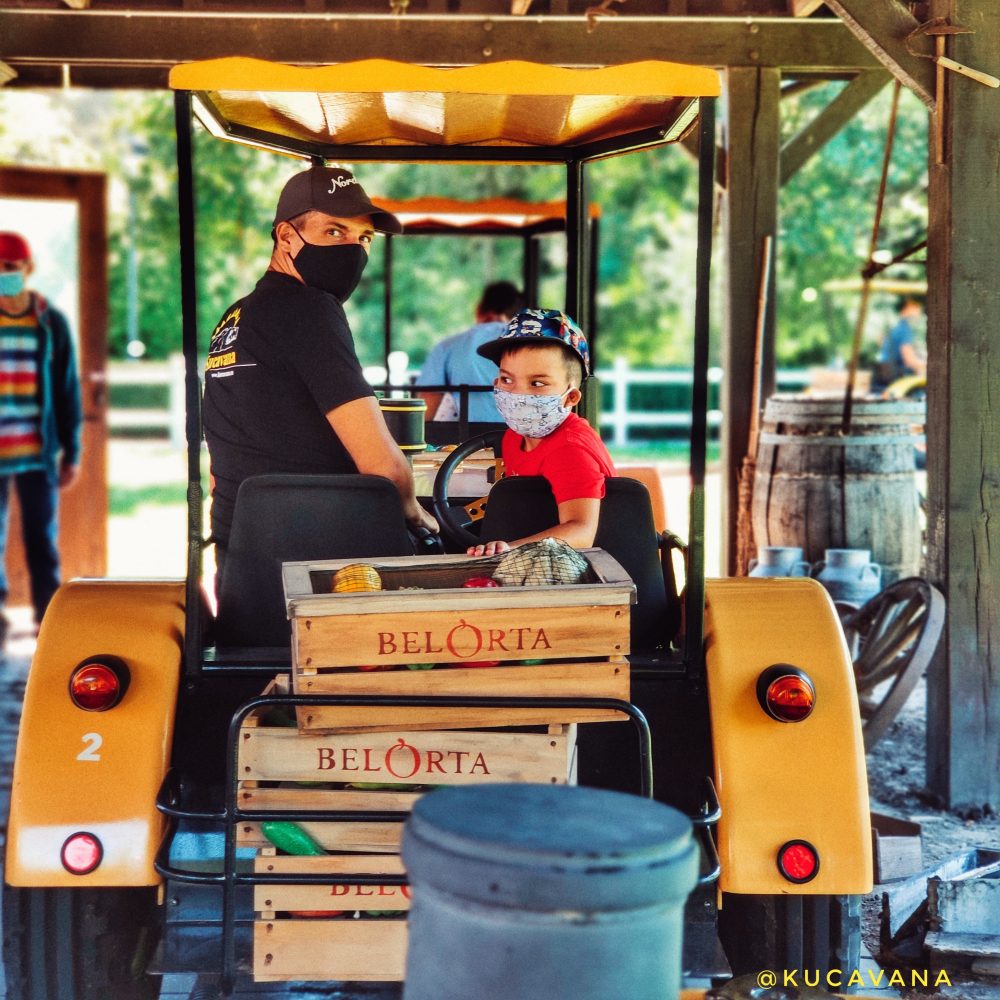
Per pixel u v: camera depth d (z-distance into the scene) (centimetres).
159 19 726
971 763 516
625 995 181
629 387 2231
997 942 366
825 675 304
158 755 293
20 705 667
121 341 2339
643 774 265
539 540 288
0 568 860
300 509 312
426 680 268
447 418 640
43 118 1756
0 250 797
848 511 706
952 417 509
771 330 764
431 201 719
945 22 498
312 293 335
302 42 725
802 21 727
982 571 512
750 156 739
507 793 201
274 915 270
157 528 1366
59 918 294
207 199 1964
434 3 670
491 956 180
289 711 292
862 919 410
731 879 289
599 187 2678
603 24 722
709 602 319
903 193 1738
